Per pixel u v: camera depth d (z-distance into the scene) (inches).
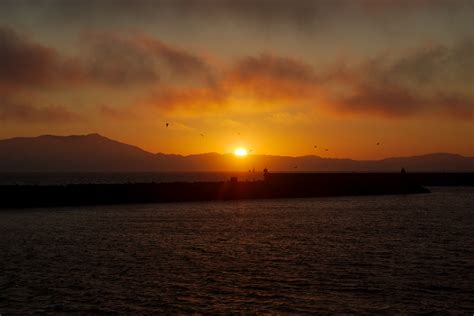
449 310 866.1
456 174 6776.6
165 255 1321.4
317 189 4119.1
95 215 2357.3
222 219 2192.4
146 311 855.1
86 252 1363.2
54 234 1704.0
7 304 885.2
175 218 2233.0
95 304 888.9
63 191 3034.0
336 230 1831.9
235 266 1186.0
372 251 1385.3
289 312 852.0
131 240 1576.0
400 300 917.8
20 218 2210.9
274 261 1245.1
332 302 904.9
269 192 3809.1
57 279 1053.8
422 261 1250.0
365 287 1000.2
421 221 2149.4
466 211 2659.9
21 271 1126.4
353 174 4621.1
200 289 984.3
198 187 3597.4
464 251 1391.5
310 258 1282.0
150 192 3316.9
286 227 1915.6
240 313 846.5
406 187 4638.3
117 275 1092.5
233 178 4119.1
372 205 3053.6
